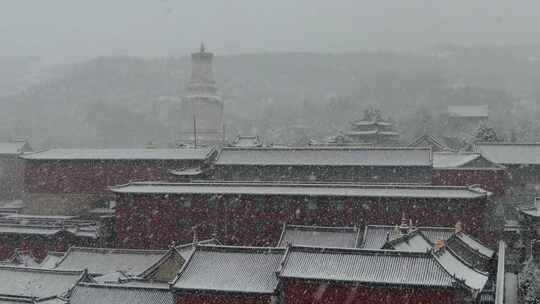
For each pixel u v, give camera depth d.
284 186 67.19
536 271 49.69
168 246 66.56
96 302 45.75
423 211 59.78
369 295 41.16
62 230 69.81
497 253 56.59
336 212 61.75
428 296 39.91
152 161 81.25
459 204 59.12
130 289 46.28
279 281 42.81
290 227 57.84
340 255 43.91
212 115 154.88
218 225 64.94
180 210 66.38
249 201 64.19
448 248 47.03
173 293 44.31
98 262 60.22
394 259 42.50
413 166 72.19
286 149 78.38
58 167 84.50
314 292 42.31
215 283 44.06
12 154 108.75
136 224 67.88
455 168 78.44
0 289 51.03
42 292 49.91
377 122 141.62
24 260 63.94
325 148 77.44
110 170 82.75
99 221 72.94
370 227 56.12
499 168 77.19
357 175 74.06
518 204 83.25
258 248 46.44
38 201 85.25
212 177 79.12
